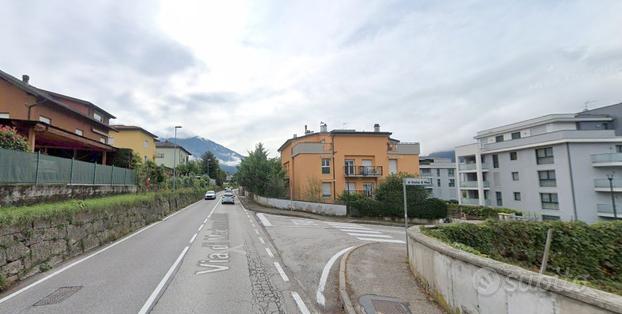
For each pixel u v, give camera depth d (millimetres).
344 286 6223
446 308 4879
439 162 64000
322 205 26297
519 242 8695
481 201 40969
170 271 7609
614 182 29438
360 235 15266
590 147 31281
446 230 8125
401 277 6883
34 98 18594
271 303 5512
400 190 25906
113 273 7410
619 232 9016
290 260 9148
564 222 9305
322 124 38750
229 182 114250
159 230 15242
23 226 7137
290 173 38344
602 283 7684
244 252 10156
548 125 35438
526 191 35531
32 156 10891
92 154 23656
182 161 67000
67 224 9117
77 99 26797
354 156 32625
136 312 5031
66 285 6477
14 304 5398
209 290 6184
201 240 12367
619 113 35031
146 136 43094
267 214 25766
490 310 3762
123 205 14133
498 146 38969
